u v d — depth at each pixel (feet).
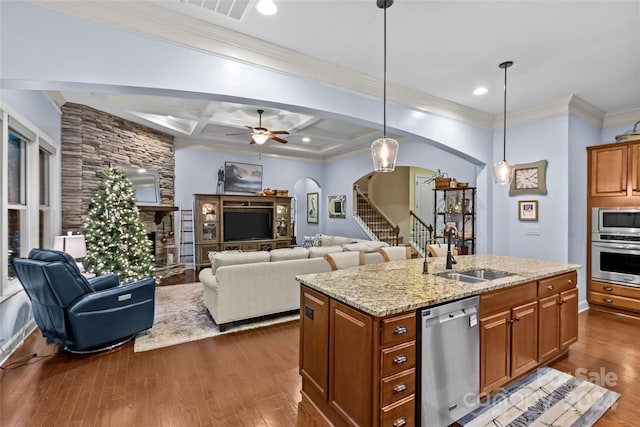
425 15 7.84
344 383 6.19
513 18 7.94
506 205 15.24
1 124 9.62
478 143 15.06
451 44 9.22
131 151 18.88
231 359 9.51
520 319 7.91
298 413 7.01
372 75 11.18
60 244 12.34
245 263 12.40
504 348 7.53
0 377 8.45
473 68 10.69
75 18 6.95
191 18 7.97
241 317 12.00
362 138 23.00
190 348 10.26
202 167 25.21
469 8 7.56
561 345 9.25
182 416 6.85
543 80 11.59
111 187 15.58
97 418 6.75
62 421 6.65
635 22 8.05
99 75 7.18
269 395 7.68
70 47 6.91
